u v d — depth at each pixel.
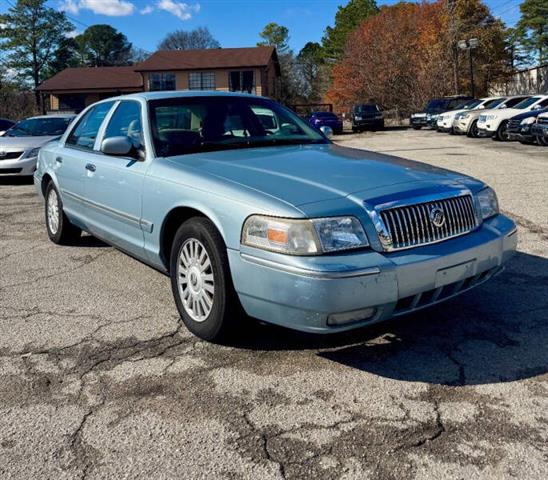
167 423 2.75
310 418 2.77
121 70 47.66
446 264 3.16
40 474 2.38
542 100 18.84
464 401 2.90
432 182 3.43
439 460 2.42
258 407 2.88
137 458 2.48
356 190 3.19
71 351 3.56
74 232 6.13
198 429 2.69
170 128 4.33
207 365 3.34
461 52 41.47
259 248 3.06
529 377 3.13
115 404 2.93
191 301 3.69
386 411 2.82
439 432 2.63
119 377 3.22
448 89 41.50
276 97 51.69
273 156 3.95
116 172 4.43
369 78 45.72
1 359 3.46
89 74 46.97
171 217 3.86
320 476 2.33
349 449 2.52
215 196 3.37
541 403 2.86
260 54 43.50
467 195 3.50
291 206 3.01
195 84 42.56
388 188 3.24
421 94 42.16
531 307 4.14
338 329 2.94
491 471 2.34
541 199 8.11
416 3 47.00
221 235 3.32
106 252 5.97
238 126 4.59
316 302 2.86
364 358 3.40
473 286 3.49
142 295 4.59
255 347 3.56
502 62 44.22
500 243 3.55
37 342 3.70
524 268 5.04
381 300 2.95
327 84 68.56
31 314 4.20
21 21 57.78
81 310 4.27
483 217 3.66
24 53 58.81
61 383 3.16
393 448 2.52
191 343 3.64
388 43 44.88
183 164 3.87
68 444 2.59
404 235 3.11
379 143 21.77
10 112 40.12
